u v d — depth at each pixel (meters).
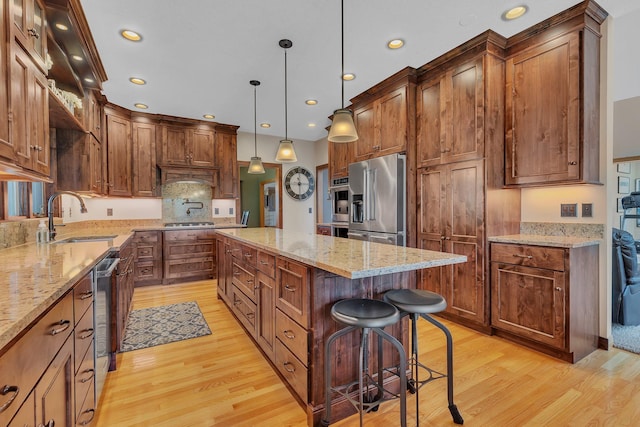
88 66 2.61
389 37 2.63
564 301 2.21
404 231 3.29
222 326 2.95
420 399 1.81
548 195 2.77
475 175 2.74
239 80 3.44
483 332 2.74
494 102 2.69
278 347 2.00
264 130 5.59
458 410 1.71
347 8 2.24
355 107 4.08
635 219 5.69
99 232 3.49
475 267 2.75
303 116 4.73
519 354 2.35
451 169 2.95
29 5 1.57
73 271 1.31
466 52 2.79
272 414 1.70
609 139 2.43
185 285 4.48
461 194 2.86
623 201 5.15
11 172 1.53
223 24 2.41
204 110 4.41
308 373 1.63
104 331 1.92
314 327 1.61
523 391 1.88
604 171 2.43
